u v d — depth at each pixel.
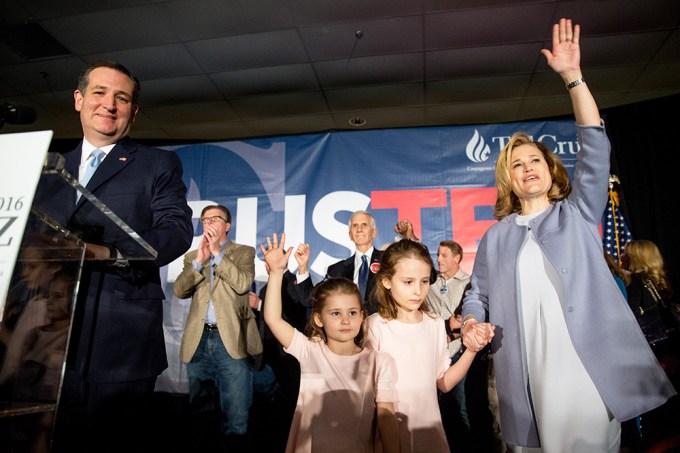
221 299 2.83
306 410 1.63
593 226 1.42
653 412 2.44
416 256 1.72
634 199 3.81
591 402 1.24
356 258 3.25
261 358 2.93
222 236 3.19
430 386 1.61
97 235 0.95
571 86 1.41
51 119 4.45
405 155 3.83
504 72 3.78
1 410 0.75
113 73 1.30
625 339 1.27
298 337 1.73
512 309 1.42
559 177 1.56
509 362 1.40
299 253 2.90
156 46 3.48
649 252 2.79
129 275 1.16
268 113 4.40
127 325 1.13
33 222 0.75
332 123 4.58
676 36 3.33
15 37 3.37
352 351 1.73
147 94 4.07
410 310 1.72
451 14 3.15
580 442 1.23
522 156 1.54
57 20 3.21
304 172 3.89
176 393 3.47
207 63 3.68
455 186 3.73
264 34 3.36
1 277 0.60
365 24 3.25
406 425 1.55
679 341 2.51
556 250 1.37
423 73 3.80
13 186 0.66
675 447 1.52
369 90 4.04
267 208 3.86
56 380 0.87
